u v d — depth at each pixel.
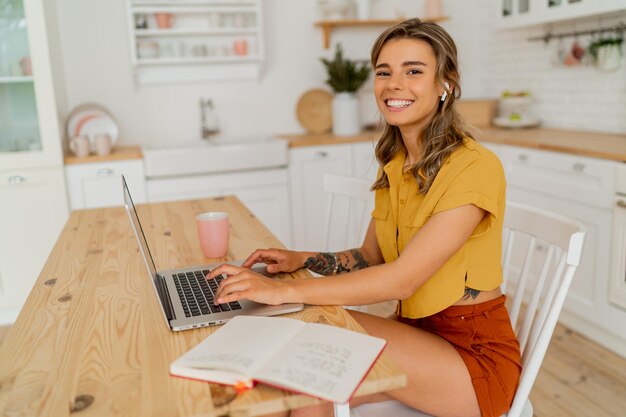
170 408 0.80
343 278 1.19
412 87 1.32
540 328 1.30
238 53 3.70
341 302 1.17
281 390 0.84
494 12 3.96
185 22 3.66
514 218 1.49
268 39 3.88
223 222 1.54
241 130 3.94
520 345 1.41
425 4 4.00
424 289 1.35
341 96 3.79
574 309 2.72
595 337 2.66
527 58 3.71
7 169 3.06
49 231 3.19
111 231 1.87
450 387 1.24
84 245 1.71
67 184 3.19
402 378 0.85
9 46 3.02
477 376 1.25
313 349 0.91
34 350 1.00
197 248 1.65
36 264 3.21
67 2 3.46
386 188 1.54
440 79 1.32
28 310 1.19
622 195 2.39
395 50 1.33
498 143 3.17
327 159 3.63
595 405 2.14
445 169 1.31
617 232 2.43
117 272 1.43
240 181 3.46
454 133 1.36
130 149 3.50
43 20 2.99
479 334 1.32
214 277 1.35
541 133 3.27
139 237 1.17
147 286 1.32
